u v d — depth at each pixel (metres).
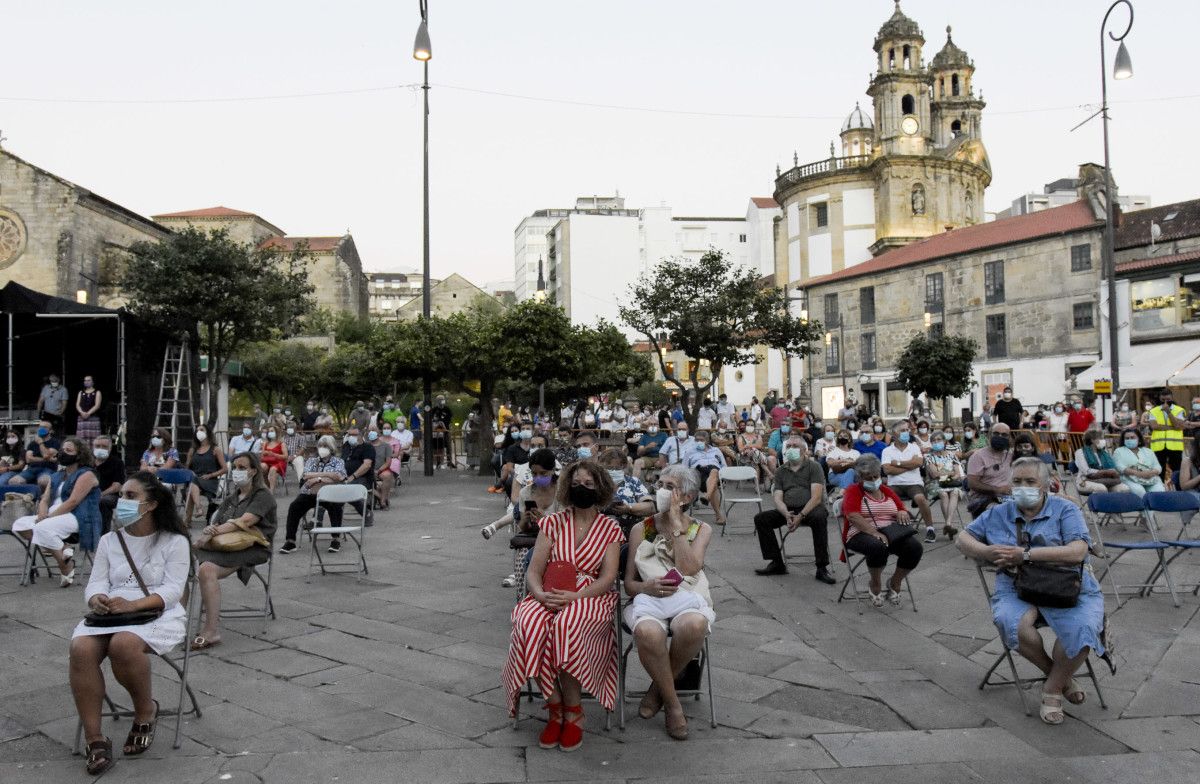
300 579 9.07
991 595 5.57
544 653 4.73
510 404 36.41
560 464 12.05
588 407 30.62
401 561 10.10
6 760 4.55
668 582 5.14
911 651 6.49
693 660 5.40
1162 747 4.62
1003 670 6.00
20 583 8.85
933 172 55.69
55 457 11.92
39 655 6.41
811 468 9.32
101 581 4.83
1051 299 40.25
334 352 42.41
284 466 16.39
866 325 49.16
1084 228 39.03
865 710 5.25
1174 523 12.15
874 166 56.41
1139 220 41.00
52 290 37.00
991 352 42.81
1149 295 33.72
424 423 21.53
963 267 44.03
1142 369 31.50
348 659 6.27
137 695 4.63
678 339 26.69
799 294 55.12
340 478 10.91
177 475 11.47
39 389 21.92
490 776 4.33
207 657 6.32
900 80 56.78
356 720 5.08
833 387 51.19
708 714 5.21
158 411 20.62
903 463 11.10
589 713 5.28
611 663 4.99
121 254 39.28
